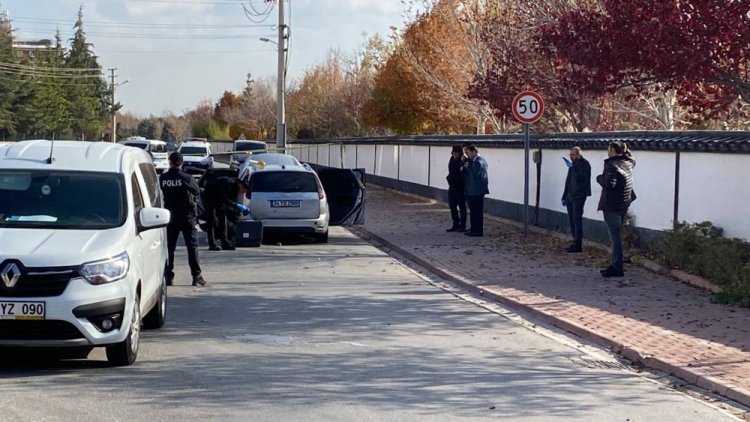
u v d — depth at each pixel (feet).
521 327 37.50
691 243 47.70
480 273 50.90
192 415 23.56
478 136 90.63
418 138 111.86
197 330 35.55
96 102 304.50
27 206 29.91
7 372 27.99
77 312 26.43
